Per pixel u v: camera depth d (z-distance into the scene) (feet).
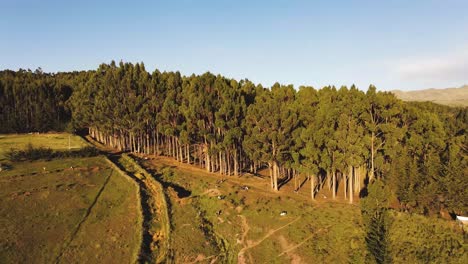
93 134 447.83
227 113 273.95
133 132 350.64
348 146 218.18
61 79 571.28
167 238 196.75
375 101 230.89
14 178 265.75
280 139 239.71
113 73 374.43
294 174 291.79
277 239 192.65
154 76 370.12
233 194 245.45
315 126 236.63
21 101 462.60
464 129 278.26
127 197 247.91
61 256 184.24
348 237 183.32
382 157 229.86
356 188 246.68
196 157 360.28
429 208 201.67
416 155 227.81
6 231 199.93
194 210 228.43
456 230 176.55
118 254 187.01
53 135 436.76
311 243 185.26
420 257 163.32
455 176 196.95
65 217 220.23
